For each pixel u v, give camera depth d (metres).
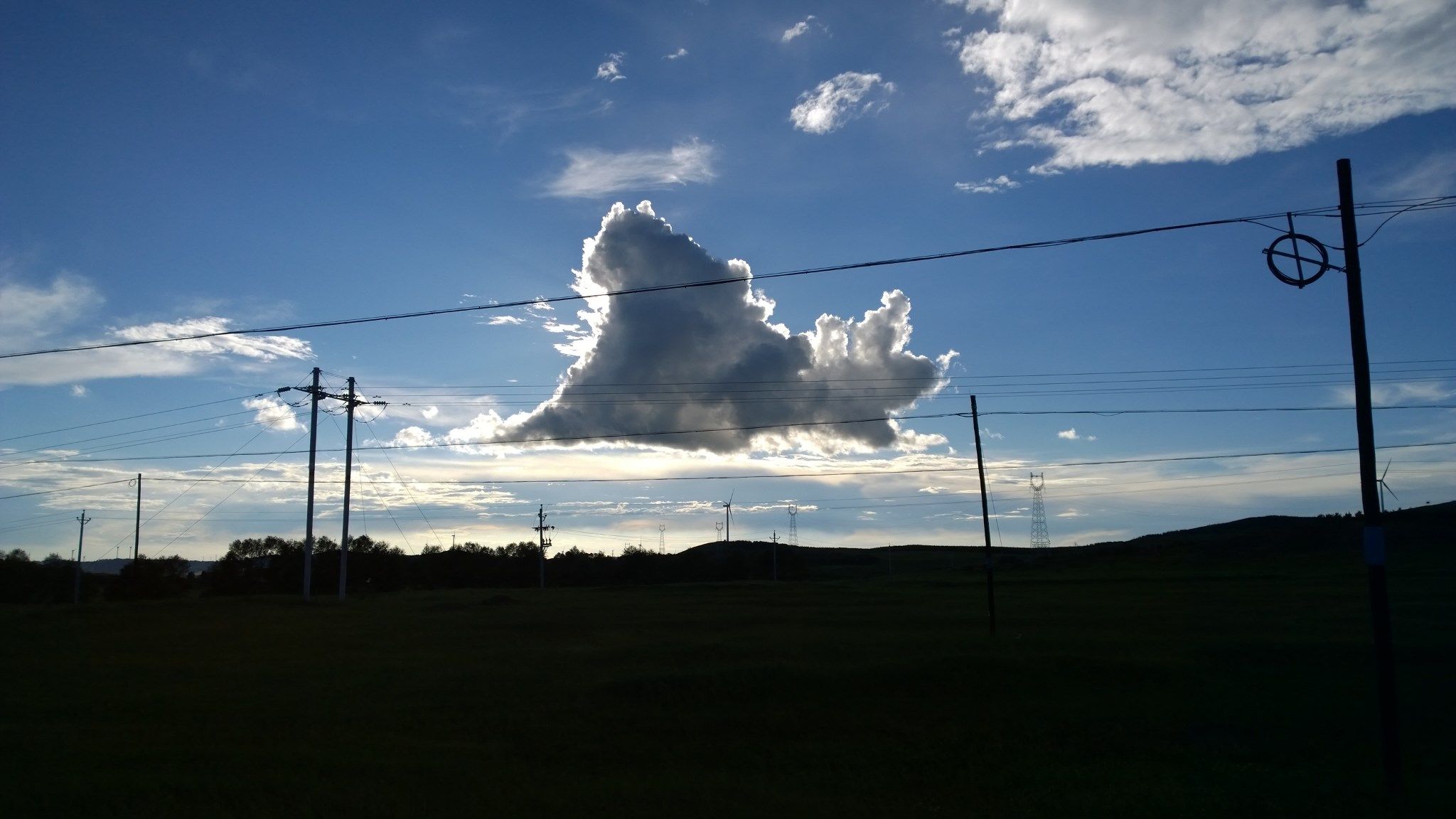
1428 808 16.77
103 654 41.44
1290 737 23.25
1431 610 49.91
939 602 65.06
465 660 38.22
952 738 23.83
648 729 25.02
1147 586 72.00
